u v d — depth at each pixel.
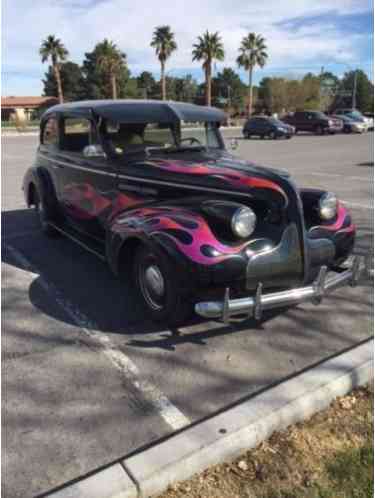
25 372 3.33
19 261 5.62
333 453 2.61
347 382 3.17
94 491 2.28
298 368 3.40
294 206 3.66
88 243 5.33
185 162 4.38
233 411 2.83
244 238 3.50
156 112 4.90
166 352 3.60
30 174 6.72
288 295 3.51
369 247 5.91
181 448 2.53
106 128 4.79
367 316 4.21
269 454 2.61
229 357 3.55
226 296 3.29
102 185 4.90
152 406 2.97
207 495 2.33
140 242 3.90
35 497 2.30
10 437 2.70
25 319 4.12
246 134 28.55
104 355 3.55
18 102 73.88
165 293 3.66
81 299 4.52
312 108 76.56
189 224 3.54
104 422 2.82
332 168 13.95
